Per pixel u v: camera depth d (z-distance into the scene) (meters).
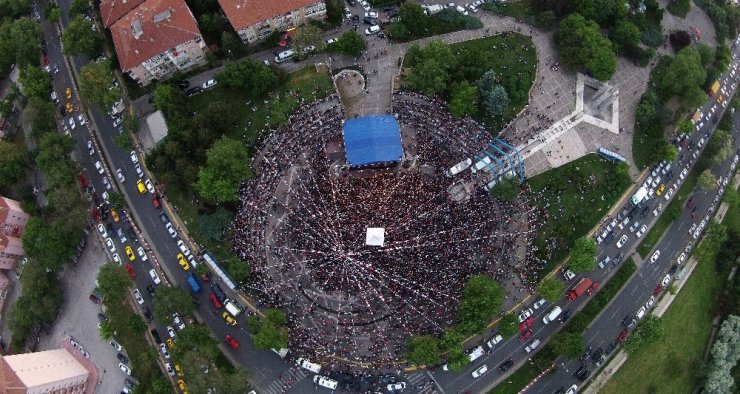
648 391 182.12
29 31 199.25
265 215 178.75
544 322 176.12
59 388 161.00
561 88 198.00
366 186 179.50
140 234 182.12
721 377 183.12
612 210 188.00
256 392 168.38
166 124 188.75
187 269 178.12
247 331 173.00
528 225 181.38
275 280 174.12
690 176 198.88
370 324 170.88
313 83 193.00
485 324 171.88
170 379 170.88
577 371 175.88
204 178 171.12
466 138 186.62
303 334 170.00
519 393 171.88
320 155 184.00
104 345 176.50
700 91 197.12
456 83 187.12
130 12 187.00
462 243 174.12
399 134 180.88
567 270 180.12
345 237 173.25
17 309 172.88
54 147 181.00
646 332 173.00
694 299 191.38
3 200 181.00
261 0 184.62
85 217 178.12
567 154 191.12
